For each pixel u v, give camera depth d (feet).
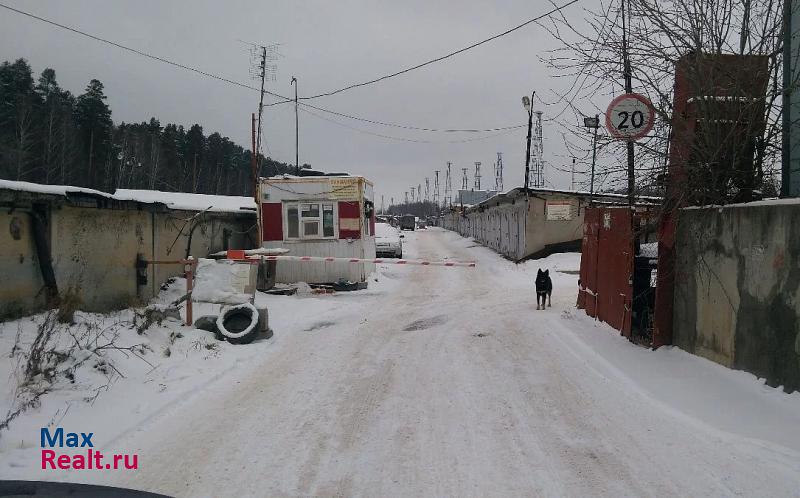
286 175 59.52
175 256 42.70
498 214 113.70
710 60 24.08
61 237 28.71
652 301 29.78
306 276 56.29
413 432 17.71
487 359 27.27
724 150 24.30
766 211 19.22
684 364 23.61
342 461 15.51
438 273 78.28
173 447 16.44
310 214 56.13
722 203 24.41
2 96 134.31
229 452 16.11
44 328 20.97
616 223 31.81
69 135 139.23
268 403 20.65
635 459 15.53
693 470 14.71
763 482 13.85
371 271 66.08
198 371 24.22
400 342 31.37
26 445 15.81
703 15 24.00
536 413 19.48
